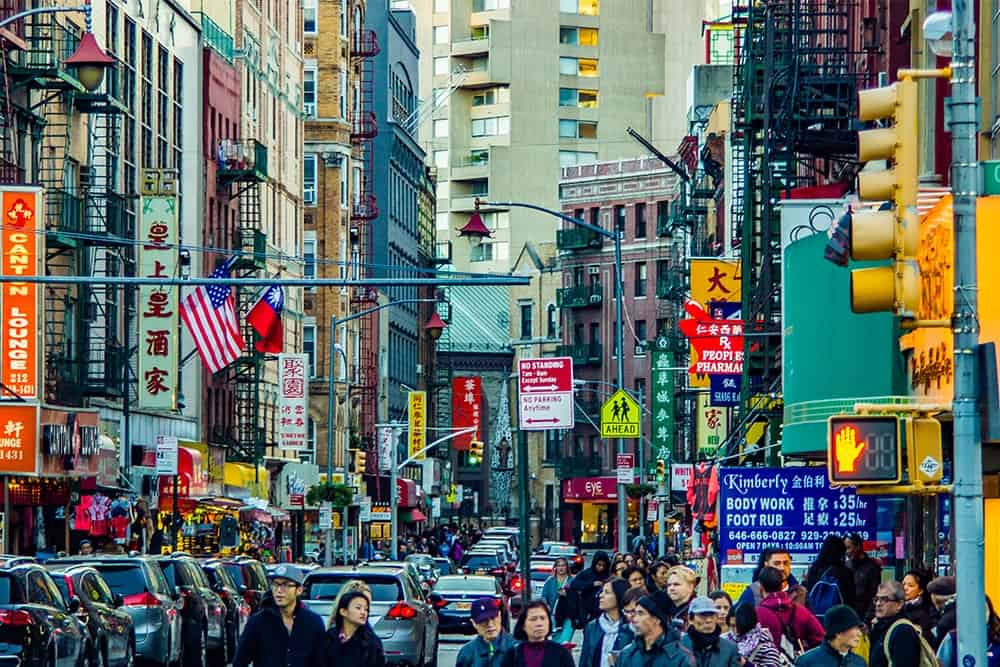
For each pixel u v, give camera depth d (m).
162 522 111.62
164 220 112.50
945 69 28.05
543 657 29.47
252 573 74.12
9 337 87.12
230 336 104.19
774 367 85.06
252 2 156.38
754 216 92.56
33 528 93.31
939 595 33.12
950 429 43.25
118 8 115.62
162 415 123.81
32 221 87.62
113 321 112.00
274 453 161.50
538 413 47.31
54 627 44.81
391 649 59.72
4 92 92.62
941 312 41.22
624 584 38.44
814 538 55.31
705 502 85.06
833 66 71.56
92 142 108.94
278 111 167.00
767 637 32.19
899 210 26.80
